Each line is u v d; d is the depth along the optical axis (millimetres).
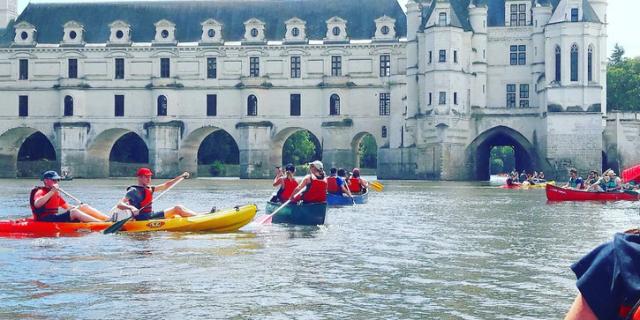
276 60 125750
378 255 25172
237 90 126312
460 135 107500
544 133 104188
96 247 26500
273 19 128625
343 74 124125
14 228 30047
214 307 16672
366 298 17859
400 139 116938
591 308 5832
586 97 101000
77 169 128000
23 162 135250
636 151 105938
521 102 109250
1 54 129750
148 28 129875
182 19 130125
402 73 120250
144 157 144625
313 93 125000
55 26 131125
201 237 29859
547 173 103000
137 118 127812
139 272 21219
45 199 30391
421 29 109938
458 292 18656
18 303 16984
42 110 129125
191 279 20141
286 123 125500
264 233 31766
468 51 108750
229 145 152375
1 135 130250
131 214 30906
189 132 127062
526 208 48719
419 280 20312
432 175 108062
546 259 24406
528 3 108812
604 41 102062
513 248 27234
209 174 145875
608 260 5855
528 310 16641
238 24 128875
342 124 123375
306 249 26609
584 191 57375
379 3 126688
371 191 74188
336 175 53562
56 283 19453
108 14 131625
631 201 56625
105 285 19188
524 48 109000
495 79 109812
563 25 100875
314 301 17422
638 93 154000
